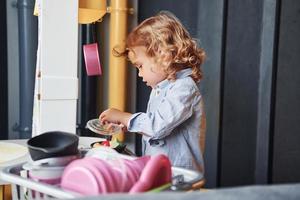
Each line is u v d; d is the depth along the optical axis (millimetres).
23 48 1415
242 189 366
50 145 552
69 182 479
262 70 1318
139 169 494
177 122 857
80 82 1579
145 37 917
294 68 1274
